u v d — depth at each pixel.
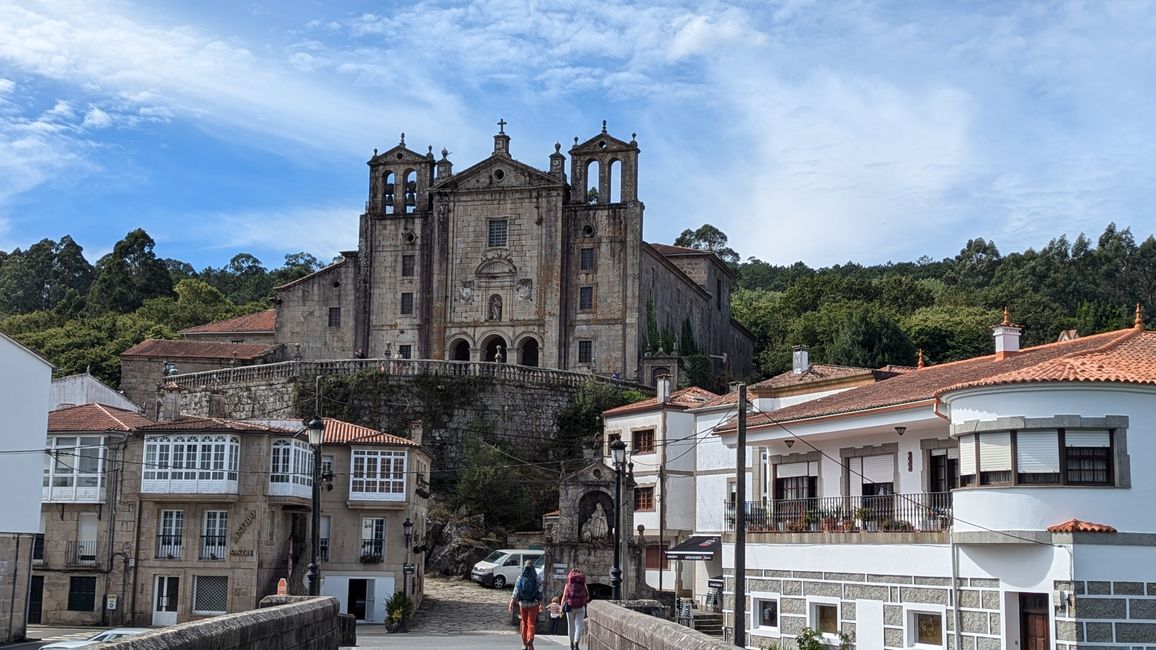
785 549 39.91
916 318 118.88
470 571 69.31
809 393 57.78
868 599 36.34
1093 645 29.94
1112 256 157.88
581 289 92.56
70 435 58.88
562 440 83.81
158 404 76.06
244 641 17.92
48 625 57.66
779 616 39.88
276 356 96.62
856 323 109.44
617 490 34.66
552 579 56.81
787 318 138.12
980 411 32.50
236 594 57.00
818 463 41.75
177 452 58.03
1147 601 30.34
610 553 56.78
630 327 91.25
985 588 32.34
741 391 31.75
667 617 27.92
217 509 58.00
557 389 85.50
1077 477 31.08
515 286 93.19
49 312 164.62
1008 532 31.31
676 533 63.62
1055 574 30.48
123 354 99.38
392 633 52.25
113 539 58.03
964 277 165.88
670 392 72.19
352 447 60.81
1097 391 31.05
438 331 94.00
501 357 93.25
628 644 20.45
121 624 57.22
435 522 72.50
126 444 58.59
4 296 189.12
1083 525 30.34
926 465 36.59
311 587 32.84
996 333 41.75
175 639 15.09
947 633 33.41
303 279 97.31
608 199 93.50
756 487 45.66
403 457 61.25
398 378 82.75
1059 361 32.69
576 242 93.12
